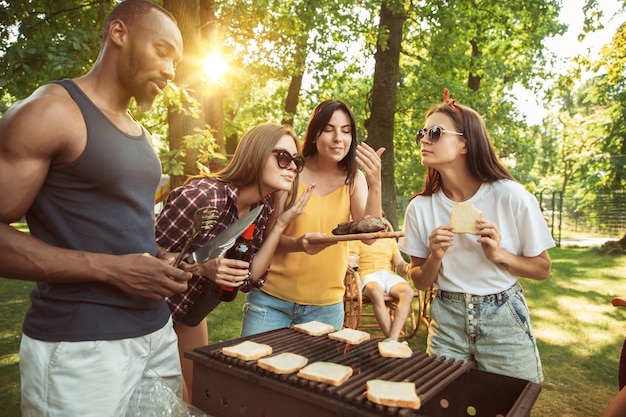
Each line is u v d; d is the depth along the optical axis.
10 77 5.47
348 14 11.76
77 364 1.50
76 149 1.45
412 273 2.43
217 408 1.75
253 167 2.20
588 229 22.20
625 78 20.20
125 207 1.59
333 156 2.60
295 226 2.68
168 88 5.66
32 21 5.92
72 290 1.52
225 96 12.37
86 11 6.45
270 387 1.55
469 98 12.92
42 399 1.50
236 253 2.24
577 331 5.56
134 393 1.77
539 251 2.06
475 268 2.15
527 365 2.09
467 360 2.22
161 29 1.52
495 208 2.15
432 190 2.41
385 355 1.79
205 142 6.42
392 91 10.73
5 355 4.31
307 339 2.03
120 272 1.48
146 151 1.68
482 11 13.61
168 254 1.93
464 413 1.75
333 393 1.43
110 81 1.56
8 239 1.34
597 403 3.64
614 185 20.94
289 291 2.66
